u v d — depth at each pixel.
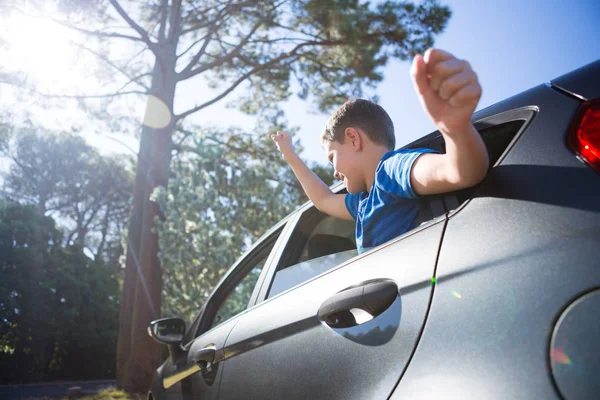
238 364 1.56
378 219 1.27
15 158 31.36
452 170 0.95
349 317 1.15
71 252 20.44
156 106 12.10
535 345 0.77
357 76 12.52
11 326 17.70
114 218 36.66
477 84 0.77
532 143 0.98
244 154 14.02
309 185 1.79
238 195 9.05
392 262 1.11
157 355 10.58
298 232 1.80
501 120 1.12
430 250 1.02
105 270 21.30
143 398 9.54
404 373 0.94
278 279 1.69
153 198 9.57
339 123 1.43
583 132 0.90
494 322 0.83
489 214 0.95
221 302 2.20
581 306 0.75
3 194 31.66
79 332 18.81
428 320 0.95
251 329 1.56
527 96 1.10
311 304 1.30
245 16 13.77
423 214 1.16
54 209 34.66
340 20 11.68
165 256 9.00
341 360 1.11
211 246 8.76
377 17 11.83
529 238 0.86
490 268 0.89
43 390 12.45
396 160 1.17
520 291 0.82
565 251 0.80
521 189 0.93
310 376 1.19
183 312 9.03
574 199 0.84
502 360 0.79
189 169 9.46
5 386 14.67
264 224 9.15
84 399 9.58
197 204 8.86
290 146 1.90
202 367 1.84
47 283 18.39
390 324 1.02
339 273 1.28
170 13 13.32
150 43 12.37
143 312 10.66
